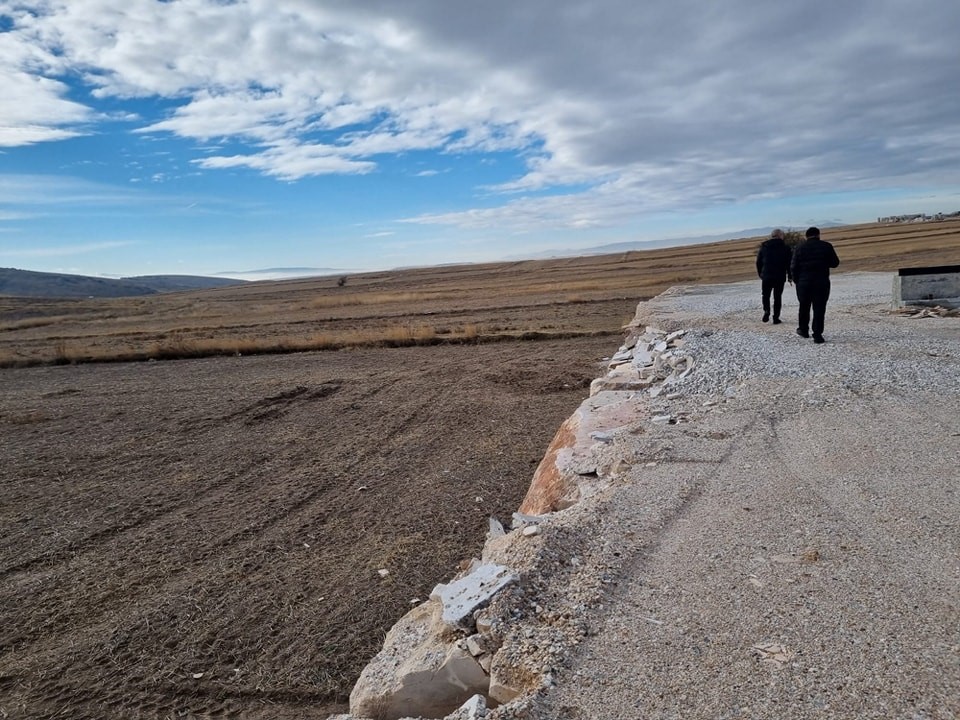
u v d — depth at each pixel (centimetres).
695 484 508
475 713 262
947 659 264
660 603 333
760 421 683
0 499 934
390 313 4006
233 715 443
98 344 3114
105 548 744
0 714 455
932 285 1409
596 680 276
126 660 514
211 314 5259
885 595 320
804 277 1080
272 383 1822
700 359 1001
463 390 1589
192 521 820
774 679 262
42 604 615
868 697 246
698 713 247
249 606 593
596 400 906
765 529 411
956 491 446
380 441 1176
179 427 1350
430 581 627
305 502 875
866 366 850
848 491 465
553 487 613
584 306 3578
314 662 498
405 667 327
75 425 1406
